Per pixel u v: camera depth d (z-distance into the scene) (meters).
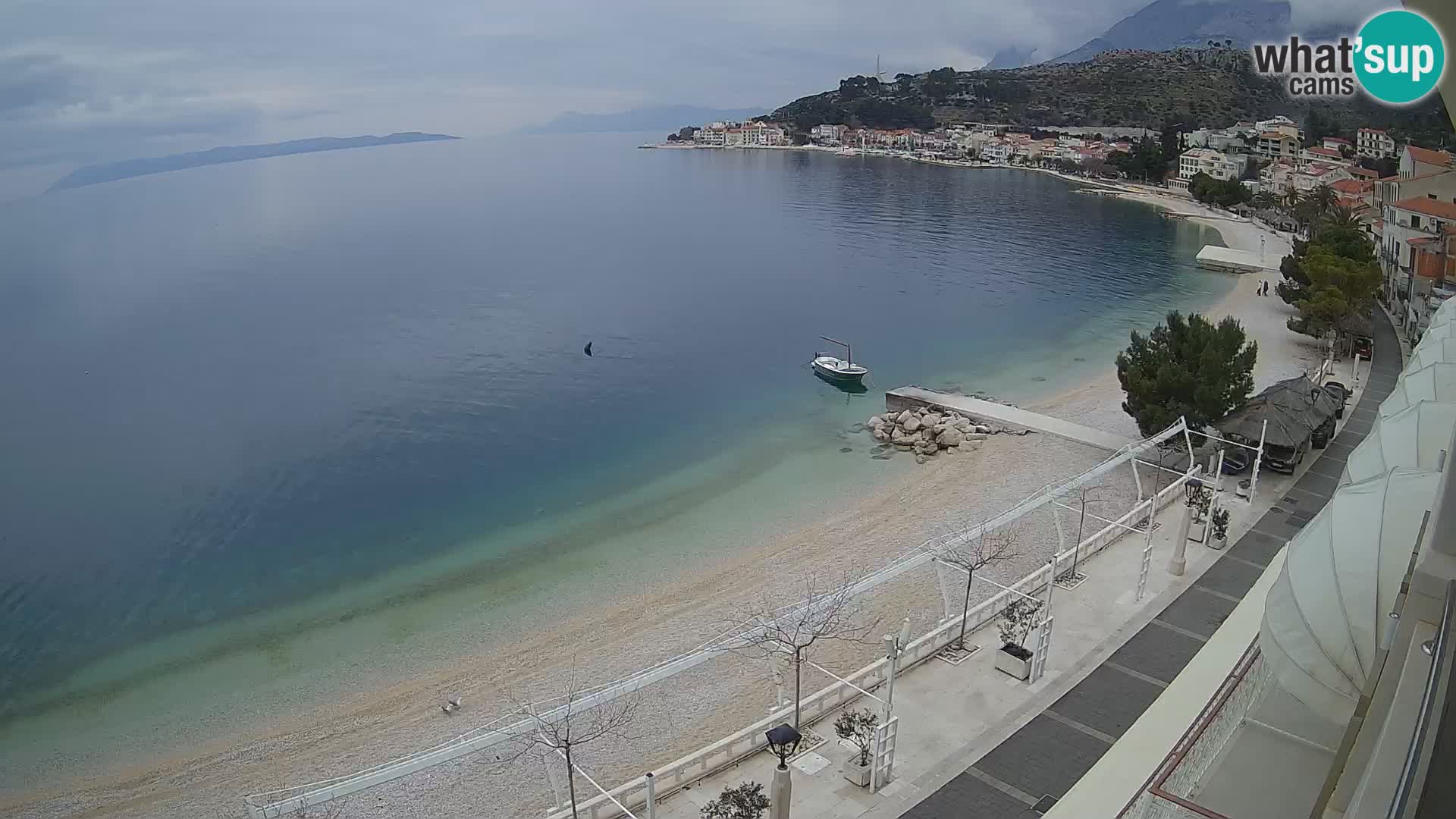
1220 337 48.62
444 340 93.12
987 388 74.19
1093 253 139.50
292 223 192.50
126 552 48.88
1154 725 24.61
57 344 94.38
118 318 105.88
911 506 50.22
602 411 71.12
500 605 41.94
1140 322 95.31
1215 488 39.19
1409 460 19.25
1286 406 46.81
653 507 52.81
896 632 36.31
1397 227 85.56
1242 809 17.55
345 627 40.62
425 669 36.91
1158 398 49.44
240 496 56.00
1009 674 29.86
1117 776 22.86
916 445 59.47
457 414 70.56
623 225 179.12
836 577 41.88
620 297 113.44
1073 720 27.44
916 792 24.59
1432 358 28.75
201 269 138.12
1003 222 175.62
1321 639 15.18
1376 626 14.59
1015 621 31.17
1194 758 18.64
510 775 29.72
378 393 76.06
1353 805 9.58
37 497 56.28
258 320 103.19
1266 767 18.70
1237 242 145.50
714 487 55.56
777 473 57.38
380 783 23.45
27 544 50.16
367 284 123.31
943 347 88.94
